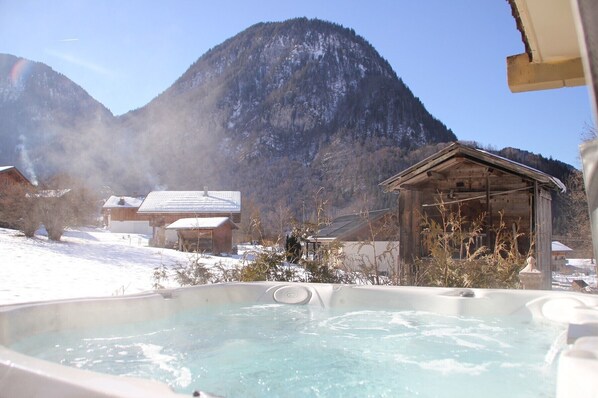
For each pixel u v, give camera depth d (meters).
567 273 19.22
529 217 9.62
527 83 4.28
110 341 3.21
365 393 2.37
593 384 1.22
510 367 2.79
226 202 37.12
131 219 47.00
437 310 4.21
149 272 13.29
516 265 6.14
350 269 6.73
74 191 22.27
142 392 1.22
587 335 2.11
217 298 4.46
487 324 3.85
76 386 1.29
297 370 2.72
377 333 3.63
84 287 9.52
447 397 2.32
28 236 19.98
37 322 2.91
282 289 4.69
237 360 2.92
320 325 3.87
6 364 1.47
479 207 9.98
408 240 10.20
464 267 6.11
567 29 3.58
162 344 3.21
